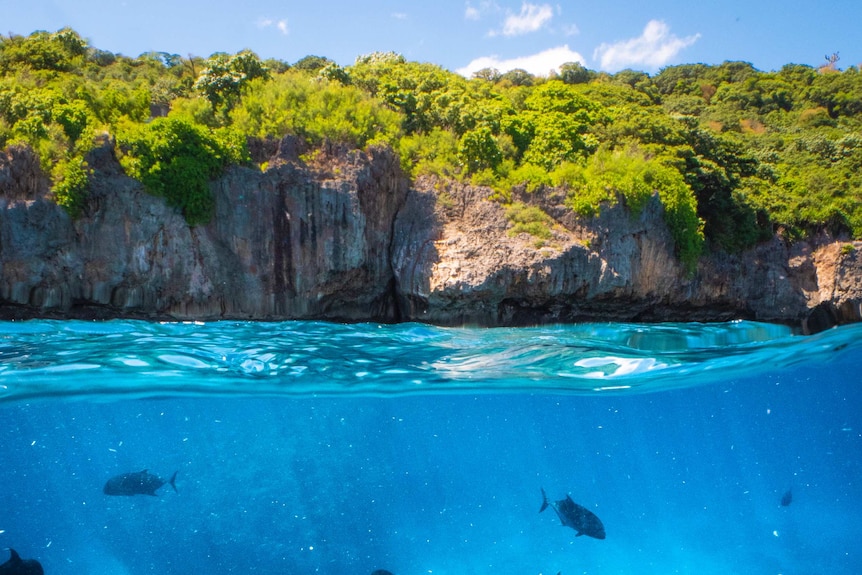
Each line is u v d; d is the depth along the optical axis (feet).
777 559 71.51
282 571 70.18
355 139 77.82
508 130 92.48
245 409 75.00
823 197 102.47
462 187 78.95
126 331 62.95
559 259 73.61
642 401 82.17
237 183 71.77
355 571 69.97
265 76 85.87
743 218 92.38
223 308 71.82
